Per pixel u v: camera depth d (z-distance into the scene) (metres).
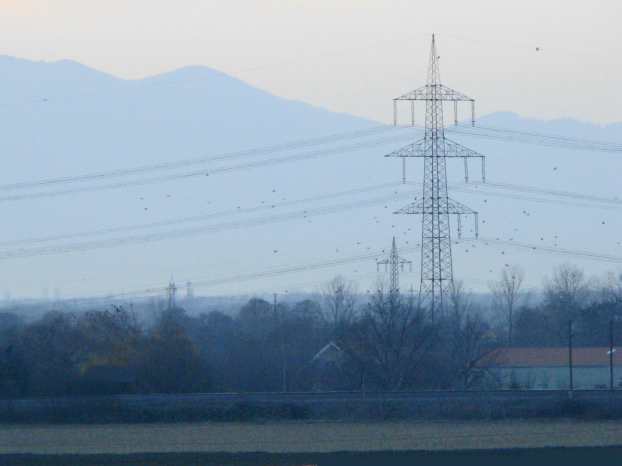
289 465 154.62
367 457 161.38
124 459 161.12
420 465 153.75
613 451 165.50
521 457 160.50
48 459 161.75
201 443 178.00
